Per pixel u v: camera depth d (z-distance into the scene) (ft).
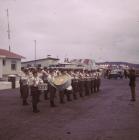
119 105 54.95
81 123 36.37
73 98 67.62
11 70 138.00
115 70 207.62
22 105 54.19
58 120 38.47
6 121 37.86
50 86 53.21
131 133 30.83
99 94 80.53
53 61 205.87
